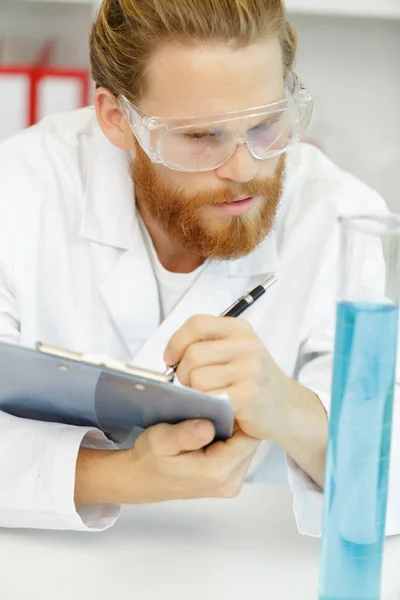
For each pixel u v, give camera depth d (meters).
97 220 1.82
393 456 1.42
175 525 1.42
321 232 1.88
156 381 1.11
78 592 1.20
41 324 1.90
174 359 1.29
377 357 1.02
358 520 1.05
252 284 1.84
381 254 1.02
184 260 1.81
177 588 1.22
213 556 1.32
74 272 1.86
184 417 1.25
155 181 1.65
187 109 1.52
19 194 1.86
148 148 1.54
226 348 1.26
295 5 2.69
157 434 1.30
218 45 1.49
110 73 1.67
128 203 1.81
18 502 1.38
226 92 1.50
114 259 1.83
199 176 1.56
